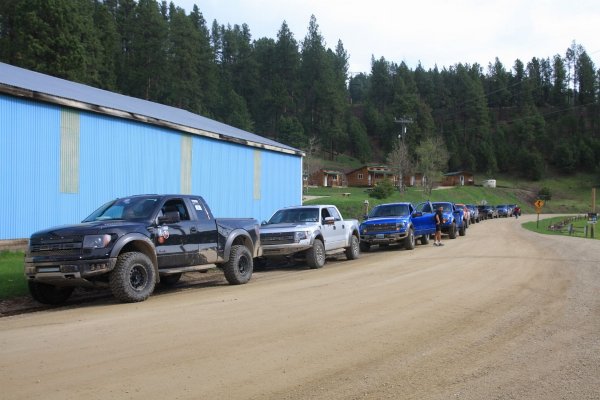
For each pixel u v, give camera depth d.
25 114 16.17
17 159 15.89
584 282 12.10
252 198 27.58
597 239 30.91
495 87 182.62
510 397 4.96
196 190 23.41
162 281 13.10
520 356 6.27
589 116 165.00
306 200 57.12
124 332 7.27
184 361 5.88
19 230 15.89
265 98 122.12
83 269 9.51
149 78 86.12
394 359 6.07
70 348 6.43
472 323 7.91
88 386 5.05
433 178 86.56
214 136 24.34
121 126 19.61
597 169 134.25
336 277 13.43
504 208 76.00
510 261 16.55
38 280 9.86
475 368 5.80
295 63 130.88
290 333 7.20
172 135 22.03
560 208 111.56
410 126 129.25
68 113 17.55
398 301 9.64
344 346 6.56
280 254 15.98
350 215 50.94
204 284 13.34
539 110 176.88
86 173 18.16
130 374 5.42
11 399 4.71
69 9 50.00
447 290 10.91
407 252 20.86
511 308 9.06
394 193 81.06
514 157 141.00
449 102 162.25
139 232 10.30
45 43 47.75
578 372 5.71
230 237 12.59
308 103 130.75
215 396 4.83
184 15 90.62
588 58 175.88
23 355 6.13
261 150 28.42
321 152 126.19
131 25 92.25
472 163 135.62
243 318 8.18
